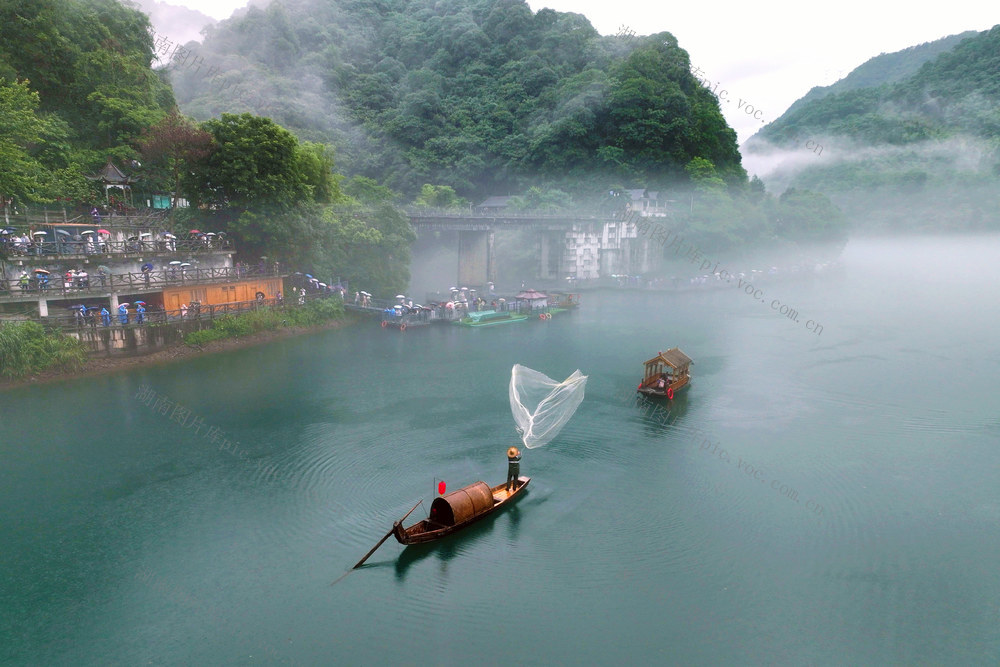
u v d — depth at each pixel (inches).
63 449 1675.7
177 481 1512.1
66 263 2393.0
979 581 1159.6
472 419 1927.9
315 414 1957.4
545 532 1300.4
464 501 1293.1
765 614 1065.5
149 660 960.3
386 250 3949.3
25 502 1411.2
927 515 1391.5
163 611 1070.4
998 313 3907.5
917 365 2635.3
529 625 1032.8
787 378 2434.8
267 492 1464.1
